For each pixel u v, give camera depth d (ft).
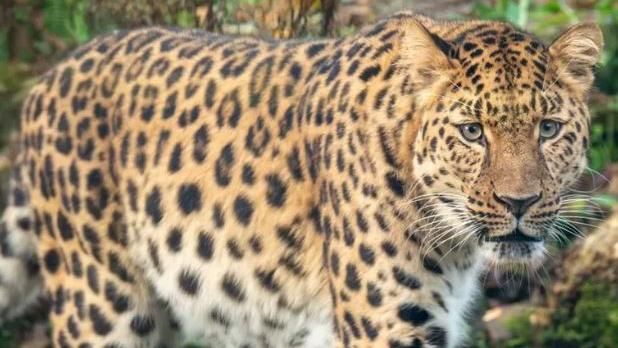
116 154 50.19
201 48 50.14
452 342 46.21
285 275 47.83
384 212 44.11
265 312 48.78
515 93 41.75
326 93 45.80
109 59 51.01
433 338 45.50
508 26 43.88
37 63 71.15
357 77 44.83
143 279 51.21
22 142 53.06
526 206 41.73
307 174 46.70
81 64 51.37
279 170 47.29
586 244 58.13
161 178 49.37
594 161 64.69
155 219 49.75
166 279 50.44
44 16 71.56
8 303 55.67
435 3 75.87
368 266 44.65
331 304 46.85
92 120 50.39
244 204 47.98
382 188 43.93
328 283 46.91
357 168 44.39
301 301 47.96
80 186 50.62
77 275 51.70
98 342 51.70
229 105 48.47
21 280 55.21
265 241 47.80
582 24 42.50
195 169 48.83
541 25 72.69
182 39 50.88
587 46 42.75
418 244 44.29
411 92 43.21
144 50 50.80
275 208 47.42
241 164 48.01
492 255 42.93
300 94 47.14
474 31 43.73
